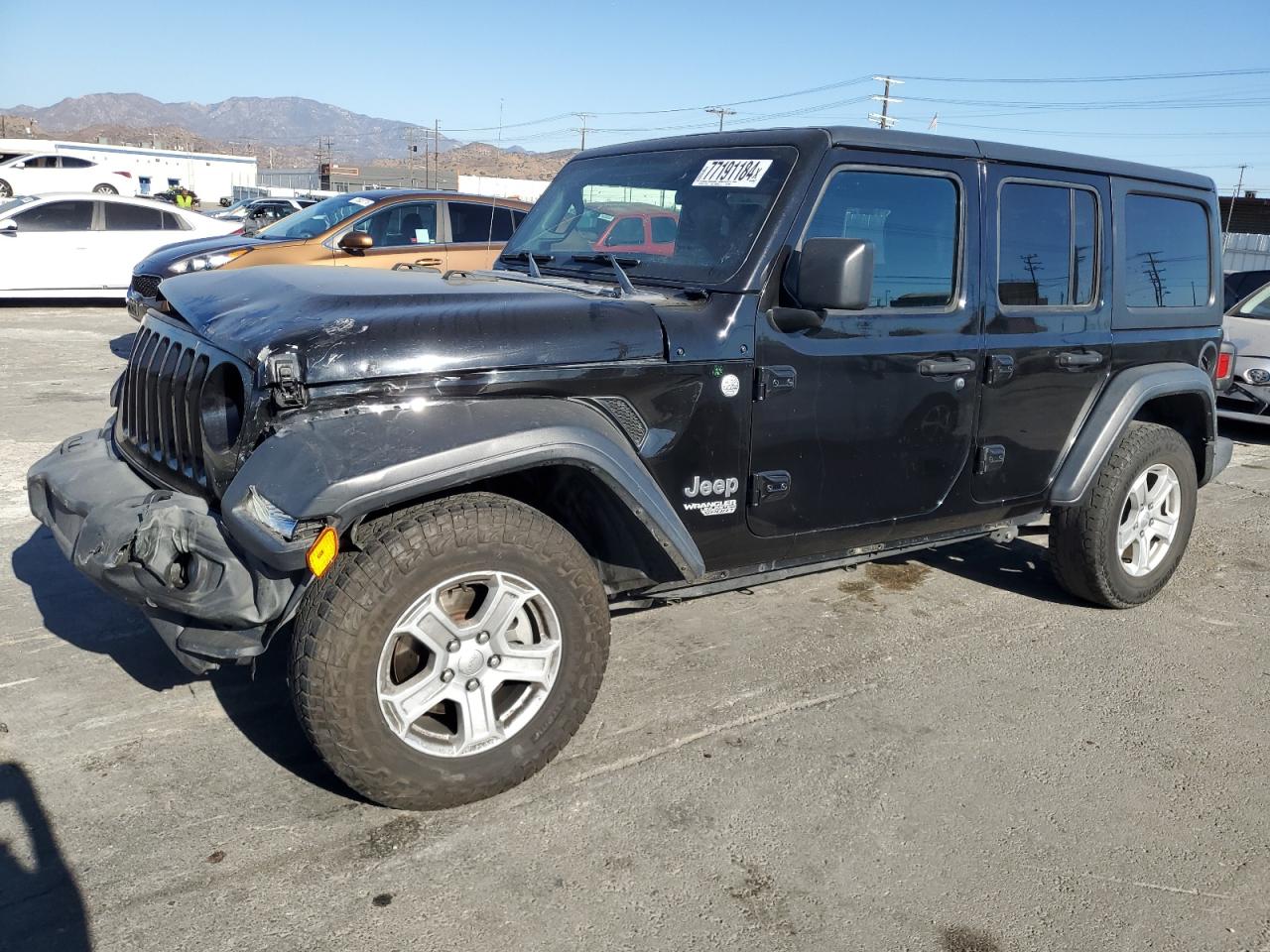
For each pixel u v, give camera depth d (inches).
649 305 129.3
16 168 1037.2
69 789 120.9
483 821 118.2
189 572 111.3
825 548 151.7
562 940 99.7
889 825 121.3
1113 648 177.9
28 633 162.9
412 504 115.7
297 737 134.9
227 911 101.4
